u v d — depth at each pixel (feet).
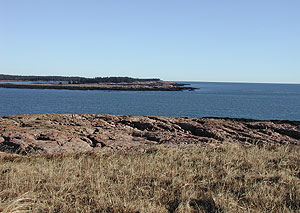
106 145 30.99
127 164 23.16
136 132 37.14
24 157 26.02
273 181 19.70
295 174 21.27
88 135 34.53
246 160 24.38
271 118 154.71
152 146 30.42
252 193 17.70
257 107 222.48
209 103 259.60
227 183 19.49
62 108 200.34
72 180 19.56
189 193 17.88
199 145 30.60
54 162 23.97
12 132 33.19
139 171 21.80
